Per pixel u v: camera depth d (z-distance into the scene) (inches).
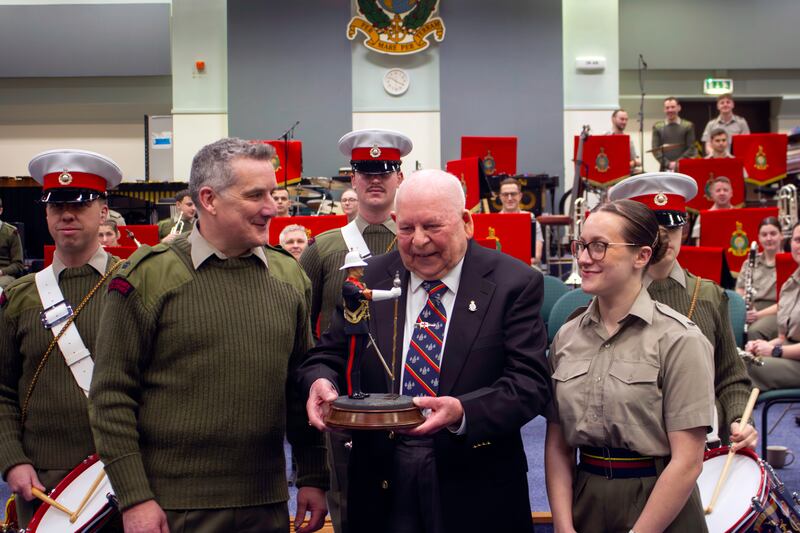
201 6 550.0
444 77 543.2
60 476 122.7
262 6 538.9
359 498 100.0
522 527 98.7
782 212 353.1
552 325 214.5
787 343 228.1
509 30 543.5
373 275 107.2
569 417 102.0
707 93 600.4
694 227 365.4
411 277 103.9
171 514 96.9
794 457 216.4
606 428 98.7
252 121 540.7
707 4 591.8
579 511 101.4
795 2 593.0
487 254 103.3
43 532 110.1
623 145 397.4
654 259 106.2
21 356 127.3
